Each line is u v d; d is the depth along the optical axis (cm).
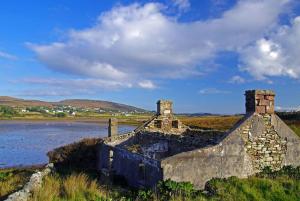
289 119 5438
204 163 1708
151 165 1773
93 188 1594
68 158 3284
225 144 1759
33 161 4434
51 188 1567
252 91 1869
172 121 2991
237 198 1462
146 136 2641
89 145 3369
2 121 17938
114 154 2484
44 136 8238
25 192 1489
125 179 2194
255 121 1838
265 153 1845
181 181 1656
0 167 3894
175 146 2130
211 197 1462
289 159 1898
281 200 1479
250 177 1745
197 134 2420
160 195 1503
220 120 7712
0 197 1605
